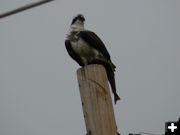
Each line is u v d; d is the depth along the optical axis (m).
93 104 7.27
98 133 7.11
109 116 7.22
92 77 7.41
